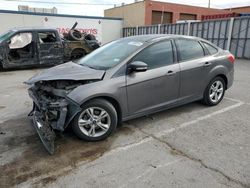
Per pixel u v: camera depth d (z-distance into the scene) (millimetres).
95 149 3285
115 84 3469
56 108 3246
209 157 3064
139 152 3203
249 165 2889
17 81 7871
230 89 6480
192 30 17406
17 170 2820
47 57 10305
